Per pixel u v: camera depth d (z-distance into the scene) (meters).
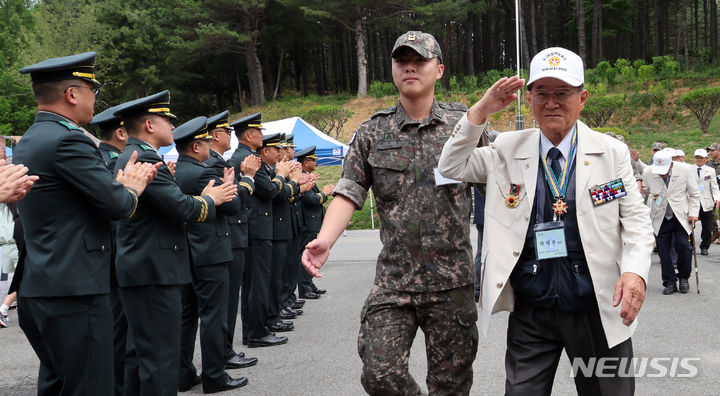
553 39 60.12
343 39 55.78
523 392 2.53
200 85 54.25
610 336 2.38
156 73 45.00
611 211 2.42
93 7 39.88
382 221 2.96
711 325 6.08
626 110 34.81
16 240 7.22
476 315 2.96
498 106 2.49
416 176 2.90
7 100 37.75
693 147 27.64
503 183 2.60
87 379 3.14
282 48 50.28
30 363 5.71
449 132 2.97
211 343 4.59
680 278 7.91
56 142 3.08
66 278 3.08
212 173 4.75
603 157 2.45
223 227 4.76
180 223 3.98
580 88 2.46
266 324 6.39
